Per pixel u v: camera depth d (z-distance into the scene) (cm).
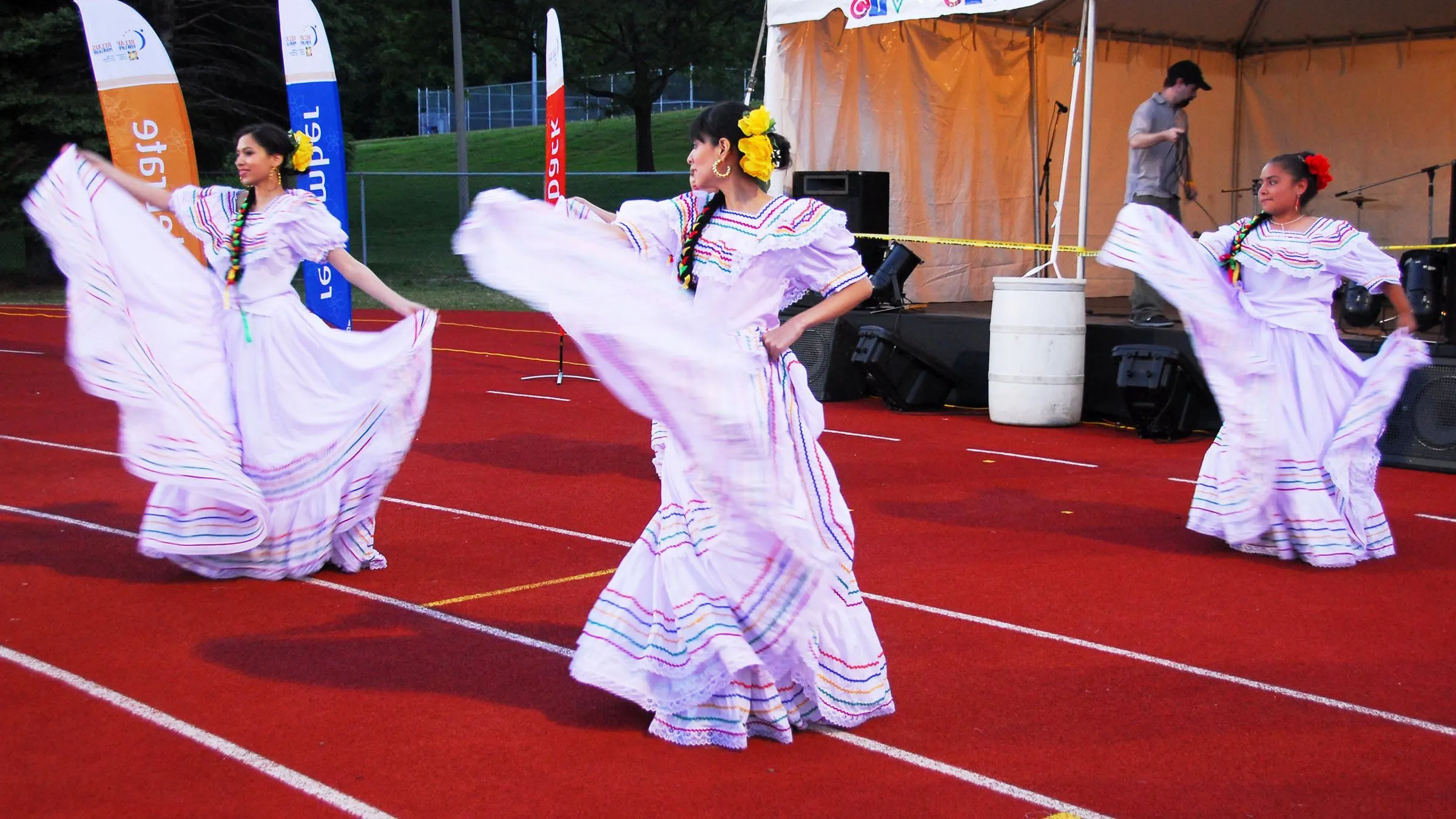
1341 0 1367
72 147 561
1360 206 1417
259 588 562
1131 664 471
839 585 407
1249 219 634
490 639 495
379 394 583
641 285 374
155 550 564
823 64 1217
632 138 4519
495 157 4409
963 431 1003
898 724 414
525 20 3628
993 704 431
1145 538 666
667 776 373
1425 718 422
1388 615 537
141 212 567
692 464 386
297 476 571
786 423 396
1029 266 1394
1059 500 754
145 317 555
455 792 361
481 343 1673
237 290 574
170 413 550
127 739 395
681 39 3581
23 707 420
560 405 1141
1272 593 566
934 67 1280
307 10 1012
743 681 396
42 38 2152
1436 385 852
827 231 397
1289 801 361
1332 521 610
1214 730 411
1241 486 618
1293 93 1509
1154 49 1457
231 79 2533
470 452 898
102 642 486
